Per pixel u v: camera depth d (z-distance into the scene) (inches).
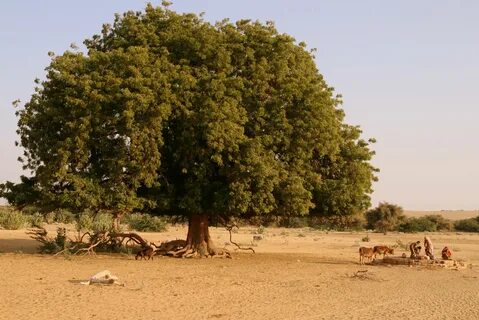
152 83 1056.8
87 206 1082.1
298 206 1101.7
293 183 1100.5
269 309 659.4
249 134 1138.7
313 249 1763.0
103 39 1284.4
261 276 964.6
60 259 1139.3
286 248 1784.0
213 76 1118.4
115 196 1077.8
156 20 1250.6
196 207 1114.1
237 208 1085.8
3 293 724.7
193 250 1252.5
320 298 747.4
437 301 741.9
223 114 1053.2
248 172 1059.3
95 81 1069.8
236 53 1186.6
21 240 1740.9
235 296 747.4
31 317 581.0
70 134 1064.2
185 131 1071.6
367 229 4087.1
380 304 710.5
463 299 762.2
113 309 634.2
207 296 740.7
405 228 4020.7
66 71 1099.9
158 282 852.0
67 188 1126.4
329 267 1136.8
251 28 1230.9
